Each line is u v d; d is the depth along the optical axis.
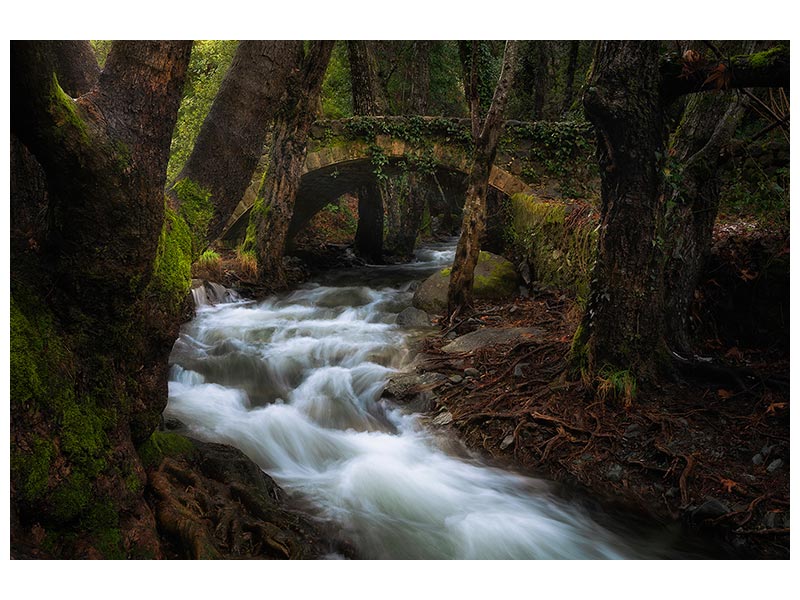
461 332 8.76
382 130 14.36
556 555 4.25
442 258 18.08
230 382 7.43
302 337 8.88
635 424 5.40
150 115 3.30
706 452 4.98
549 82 19.86
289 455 5.58
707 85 5.07
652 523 4.58
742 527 4.30
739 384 5.61
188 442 4.22
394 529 4.36
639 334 5.71
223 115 4.61
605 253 5.72
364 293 12.10
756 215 7.70
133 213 3.23
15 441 2.80
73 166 3.00
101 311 3.33
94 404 3.27
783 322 6.39
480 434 5.86
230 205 4.71
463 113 21.44
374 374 7.36
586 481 5.04
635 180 5.42
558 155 14.36
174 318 3.90
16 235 3.27
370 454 5.64
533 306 9.34
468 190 9.27
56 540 2.93
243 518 3.62
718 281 6.80
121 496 3.22
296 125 12.25
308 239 18.55
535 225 11.05
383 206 17.38
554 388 6.07
